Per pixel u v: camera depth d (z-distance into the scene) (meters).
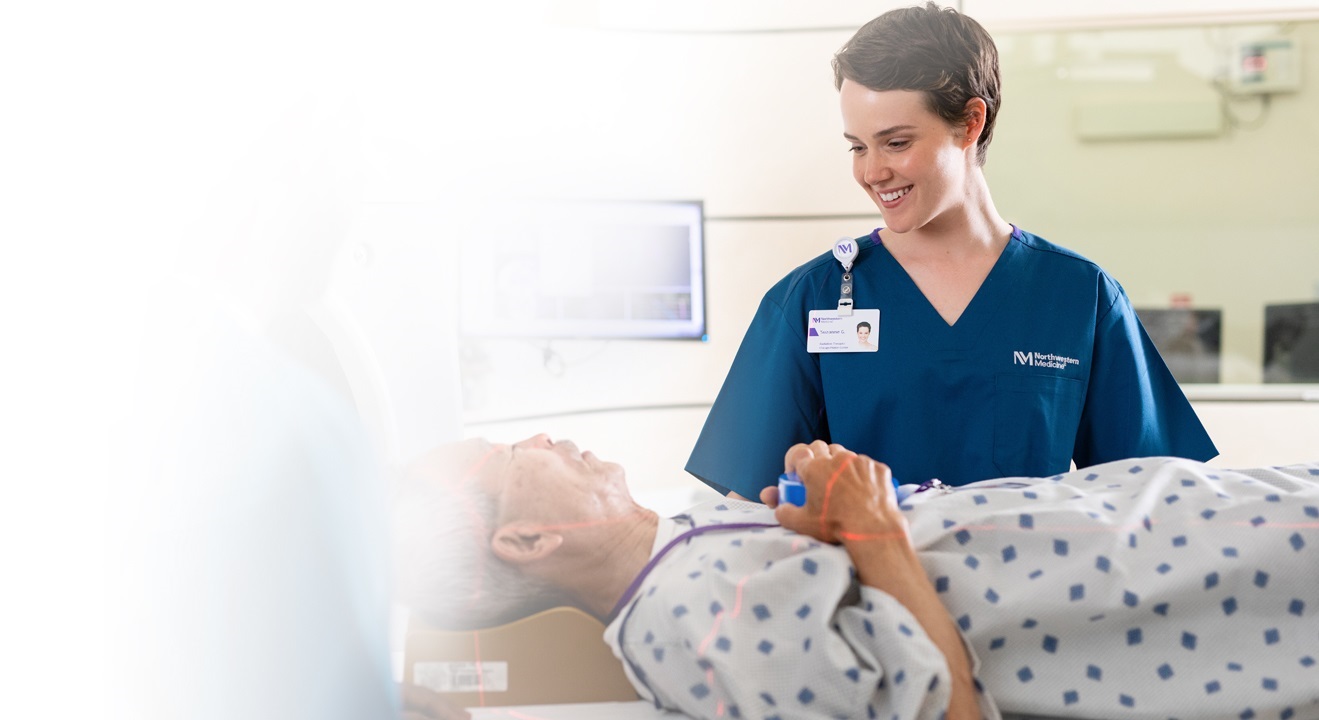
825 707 1.05
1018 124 3.67
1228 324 3.68
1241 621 1.14
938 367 1.59
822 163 3.16
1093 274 1.62
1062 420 1.58
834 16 3.12
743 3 3.12
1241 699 1.09
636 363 3.13
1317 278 3.62
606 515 1.24
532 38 2.98
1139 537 1.15
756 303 3.20
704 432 1.73
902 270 1.64
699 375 3.18
